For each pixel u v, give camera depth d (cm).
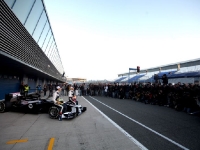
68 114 619
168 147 366
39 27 1211
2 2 577
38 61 1246
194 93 823
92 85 2030
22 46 841
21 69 1084
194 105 794
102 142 390
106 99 1502
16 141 385
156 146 370
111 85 1816
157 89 1151
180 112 838
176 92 961
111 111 839
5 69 1014
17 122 570
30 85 1719
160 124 576
